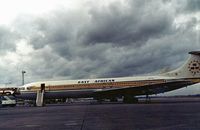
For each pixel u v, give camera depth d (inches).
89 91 2257.6
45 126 604.4
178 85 2162.9
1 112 1339.8
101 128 531.5
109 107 1456.7
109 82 2247.8
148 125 560.7
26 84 2401.6
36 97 2351.1
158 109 1120.8
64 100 3341.5
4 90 2432.3
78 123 641.0
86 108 1423.5
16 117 944.9
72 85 2285.9
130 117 765.3
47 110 1387.8
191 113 856.9
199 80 2239.2
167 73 2279.8
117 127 541.3
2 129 575.8
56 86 2310.5
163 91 2241.6
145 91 2231.8
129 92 2247.8
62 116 900.6
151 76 2271.2
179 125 546.0
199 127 506.0
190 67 2252.7
